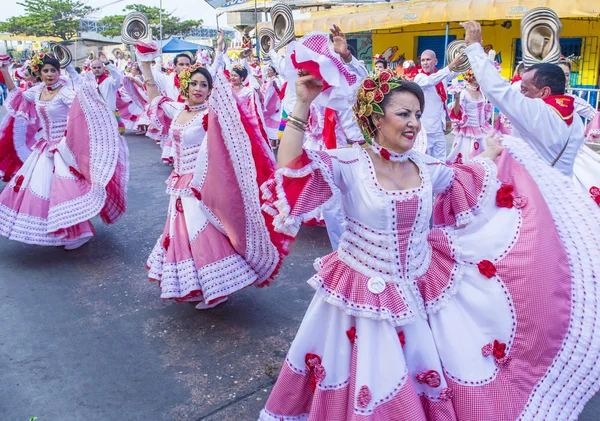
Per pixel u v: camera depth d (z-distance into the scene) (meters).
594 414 2.95
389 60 15.84
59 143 5.11
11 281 4.76
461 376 2.24
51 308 4.27
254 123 3.55
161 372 3.41
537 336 2.28
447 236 2.39
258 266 3.86
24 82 10.52
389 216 2.19
